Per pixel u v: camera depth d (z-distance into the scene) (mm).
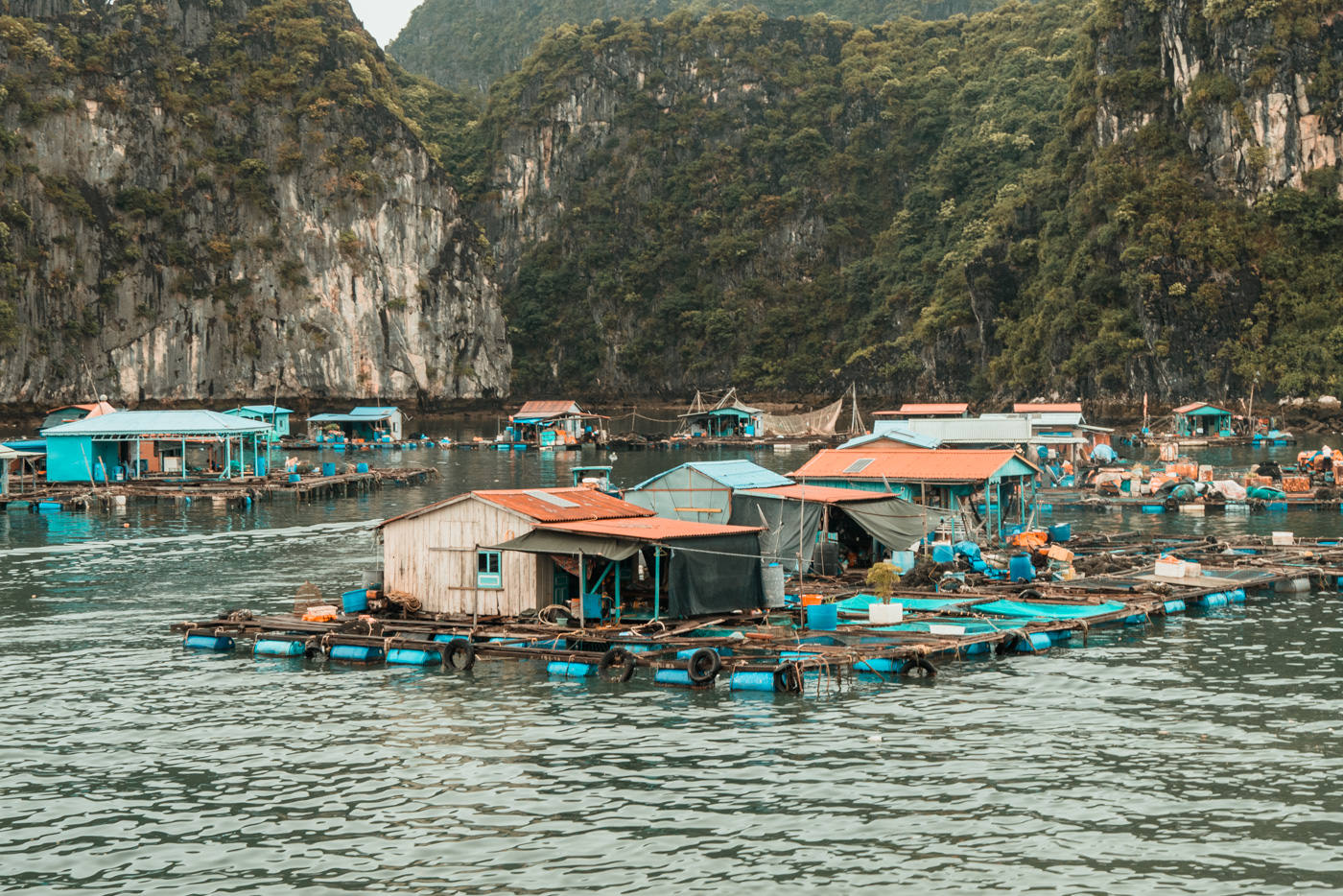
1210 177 169750
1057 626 36812
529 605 37625
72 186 187125
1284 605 42312
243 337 198500
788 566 45719
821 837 21859
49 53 189875
